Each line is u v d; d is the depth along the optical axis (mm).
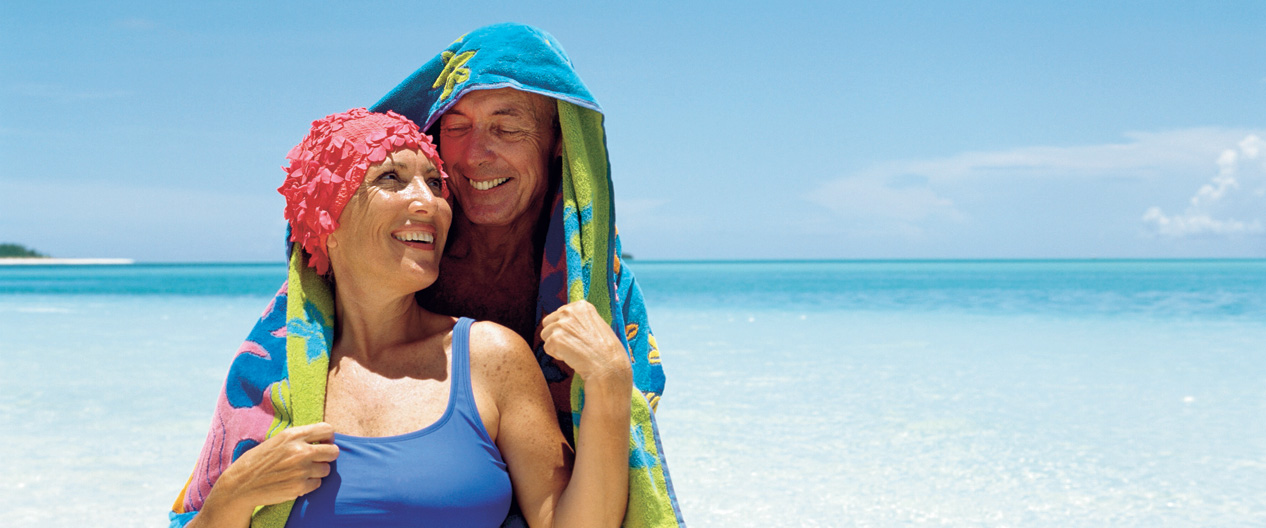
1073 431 7691
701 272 101000
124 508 5305
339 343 1990
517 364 1919
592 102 2152
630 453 1938
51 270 127562
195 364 11977
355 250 1862
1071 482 6059
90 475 6078
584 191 2117
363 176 1849
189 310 25969
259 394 1991
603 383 1788
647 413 2035
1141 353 13680
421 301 2514
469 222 2406
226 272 108000
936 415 8383
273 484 1692
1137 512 5391
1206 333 17484
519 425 1890
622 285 2320
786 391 9766
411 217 1852
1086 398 9367
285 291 2133
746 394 9555
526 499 1882
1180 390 9945
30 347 14469
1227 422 8117
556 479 1876
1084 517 5289
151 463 6402
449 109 2260
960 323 20609
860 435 7473
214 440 1996
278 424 1911
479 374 1892
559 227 2244
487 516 1808
